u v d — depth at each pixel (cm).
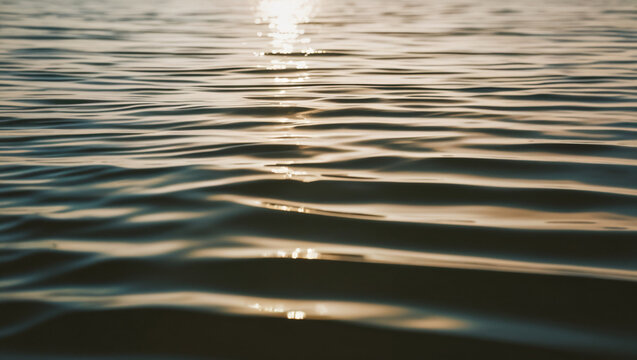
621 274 222
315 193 314
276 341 185
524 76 740
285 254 241
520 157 382
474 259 236
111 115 546
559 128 466
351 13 1798
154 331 190
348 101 590
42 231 268
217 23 1496
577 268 227
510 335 185
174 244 252
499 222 273
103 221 278
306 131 466
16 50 992
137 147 427
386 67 827
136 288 216
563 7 1912
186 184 330
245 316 197
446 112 535
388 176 344
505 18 1579
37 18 1520
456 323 192
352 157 386
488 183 330
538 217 280
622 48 978
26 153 415
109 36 1198
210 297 209
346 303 205
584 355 175
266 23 1502
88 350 182
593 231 262
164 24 1452
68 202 306
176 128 489
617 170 352
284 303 205
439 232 263
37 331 190
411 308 201
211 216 282
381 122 495
